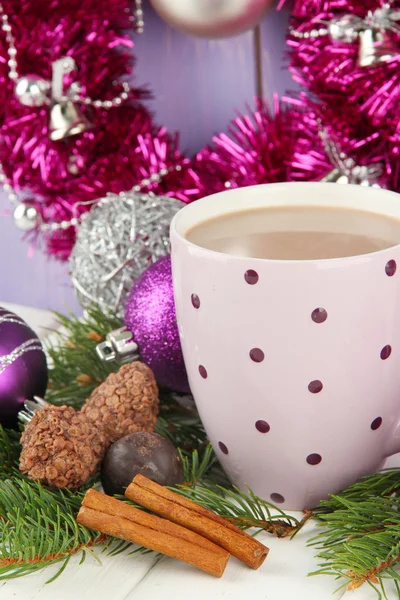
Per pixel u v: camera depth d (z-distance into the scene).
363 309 0.44
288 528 0.46
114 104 0.71
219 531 0.44
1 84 0.72
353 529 0.45
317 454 0.46
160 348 0.54
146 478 0.46
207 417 0.48
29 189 0.78
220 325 0.45
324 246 0.47
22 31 0.70
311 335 0.44
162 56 0.73
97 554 0.45
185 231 0.48
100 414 0.50
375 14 0.60
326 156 0.67
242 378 0.45
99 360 0.58
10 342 0.52
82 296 0.62
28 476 0.48
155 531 0.44
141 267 0.59
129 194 0.62
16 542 0.44
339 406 0.45
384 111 0.63
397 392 0.47
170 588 0.43
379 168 0.64
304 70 0.66
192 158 0.75
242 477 0.49
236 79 0.72
